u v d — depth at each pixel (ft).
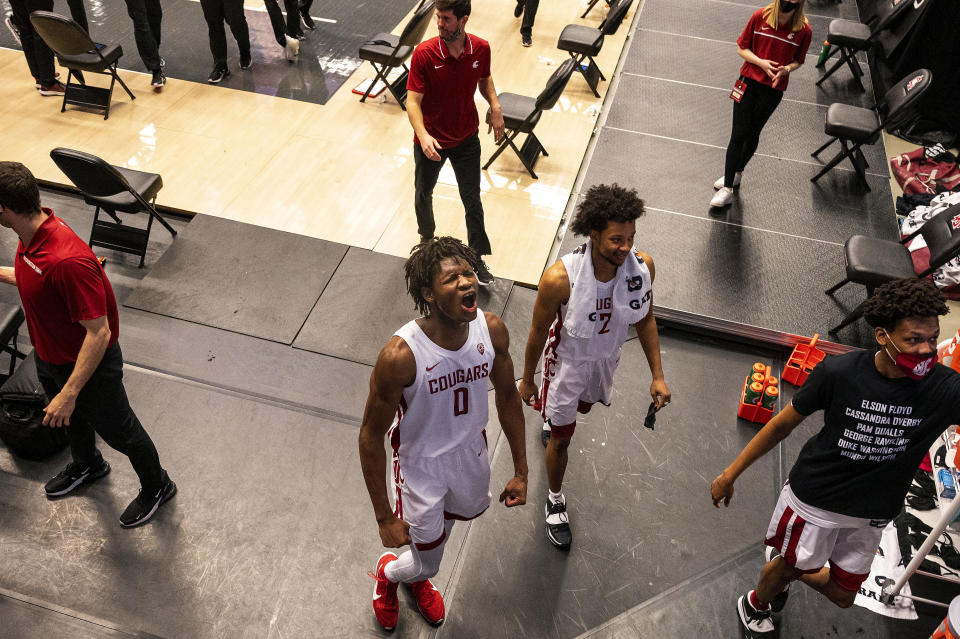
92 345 9.18
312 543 11.10
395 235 16.96
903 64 22.20
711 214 17.94
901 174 19.83
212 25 21.20
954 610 8.82
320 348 14.19
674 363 14.51
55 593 10.34
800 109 22.21
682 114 21.71
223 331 14.39
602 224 8.50
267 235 16.65
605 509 11.87
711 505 12.02
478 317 7.79
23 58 22.70
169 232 16.83
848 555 8.86
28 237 8.82
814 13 27.61
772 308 15.40
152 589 10.44
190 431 12.61
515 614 10.45
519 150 19.27
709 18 27.17
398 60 20.25
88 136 19.49
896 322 7.23
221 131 20.01
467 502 8.86
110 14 24.89
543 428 12.96
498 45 25.31
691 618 10.53
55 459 12.09
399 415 7.89
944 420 7.57
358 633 10.12
